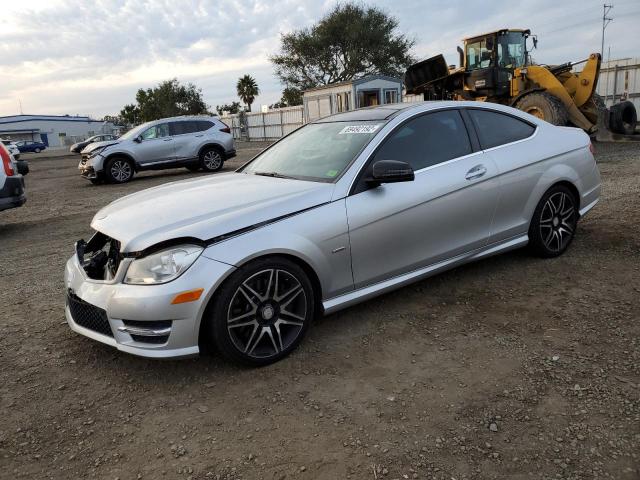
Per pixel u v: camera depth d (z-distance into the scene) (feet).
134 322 9.78
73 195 41.93
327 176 12.02
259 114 132.57
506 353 10.67
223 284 9.94
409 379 9.95
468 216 13.33
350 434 8.48
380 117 13.29
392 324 12.22
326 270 11.13
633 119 51.19
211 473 7.80
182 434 8.75
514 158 14.32
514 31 49.21
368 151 12.12
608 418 8.50
